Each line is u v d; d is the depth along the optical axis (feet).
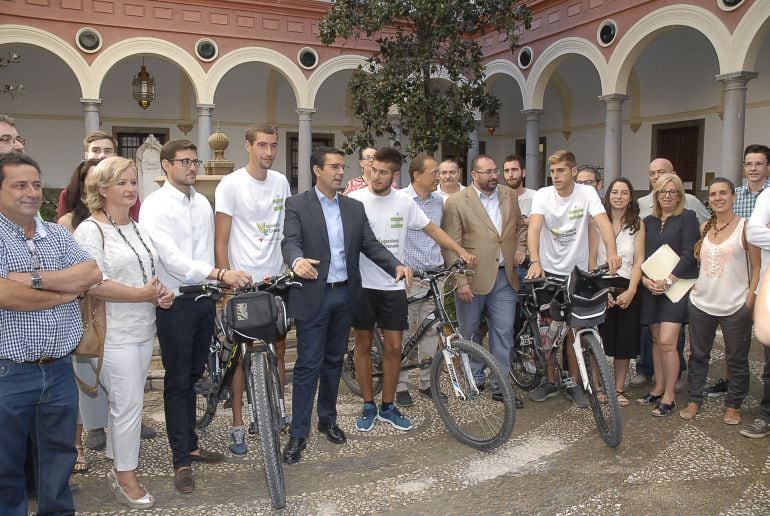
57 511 9.89
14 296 8.64
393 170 14.67
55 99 56.18
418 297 15.90
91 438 13.97
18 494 9.43
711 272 15.15
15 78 54.29
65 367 9.78
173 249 11.70
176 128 60.95
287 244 12.90
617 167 39.42
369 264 14.65
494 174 16.39
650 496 11.66
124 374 10.98
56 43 43.50
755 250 14.47
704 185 49.57
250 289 11.76
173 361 11.94
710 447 13.91
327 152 13.25
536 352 16.90
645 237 16.39
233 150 62.59
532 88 46.26
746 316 14.78
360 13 33.88
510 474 12.65
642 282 15.97
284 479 12.41
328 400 14.33
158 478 12.57
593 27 40.40
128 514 11.08
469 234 16.47
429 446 14.12
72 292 9.29
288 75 50.65
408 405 16.67
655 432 14.83
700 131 49.67
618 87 38.70
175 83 60.03
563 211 16.16
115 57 45.34
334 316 13.80
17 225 9.16
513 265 16.70
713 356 21.22
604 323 16.85
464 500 11.56
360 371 15.19
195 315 12.01
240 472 12.85
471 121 34.81
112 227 11.05
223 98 61.62
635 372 19.72
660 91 52.95
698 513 11.03
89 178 11.00
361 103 34.53
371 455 13.65
